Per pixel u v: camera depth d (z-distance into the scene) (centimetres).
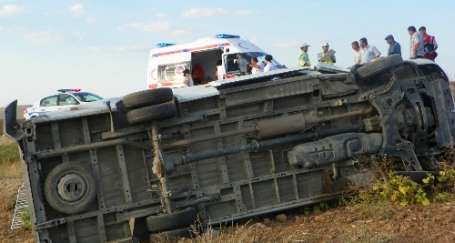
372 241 562
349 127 803
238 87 764
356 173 785
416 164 789
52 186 694
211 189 750
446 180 757
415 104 813
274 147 782
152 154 738
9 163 2061
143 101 709
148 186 734
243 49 1515
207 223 731
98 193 715
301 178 788
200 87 775
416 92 823
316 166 771
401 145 791
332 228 653
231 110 768
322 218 715
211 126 760
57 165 707
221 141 761
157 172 708
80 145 711
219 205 757
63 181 695
